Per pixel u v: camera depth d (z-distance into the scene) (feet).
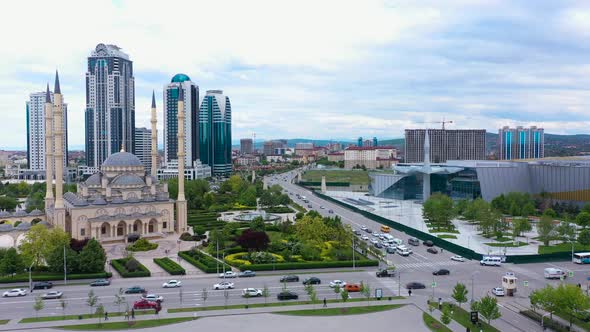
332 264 620.08
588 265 642.22
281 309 454.40
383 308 458.09
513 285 504.43
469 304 474.90
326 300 483.10
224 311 449.06
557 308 412.77
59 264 575.38
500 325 417.08
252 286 536.42
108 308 463.83
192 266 630.74
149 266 630.74
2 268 557.74
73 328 408.05
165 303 476.13
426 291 517.14
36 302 443.32
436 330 401.29
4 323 420.36
